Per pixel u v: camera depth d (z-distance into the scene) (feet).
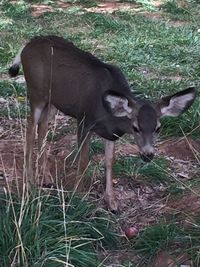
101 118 9.77
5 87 14.79
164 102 9.43
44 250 8.22
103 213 9.53
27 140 10.73
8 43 18.56
